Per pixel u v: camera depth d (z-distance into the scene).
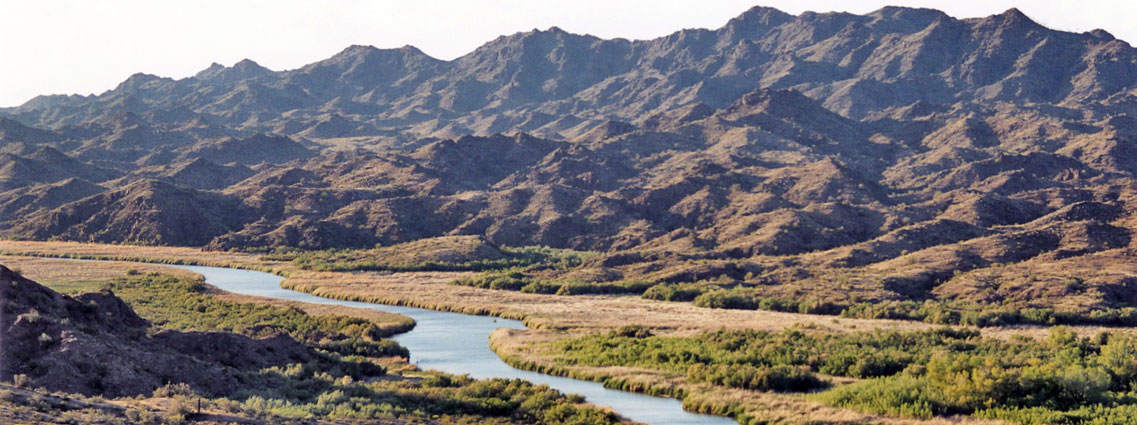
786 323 157.88
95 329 82.19
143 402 63.91
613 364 112.38
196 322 140.25
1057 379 85.69
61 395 60.53
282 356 96.56
